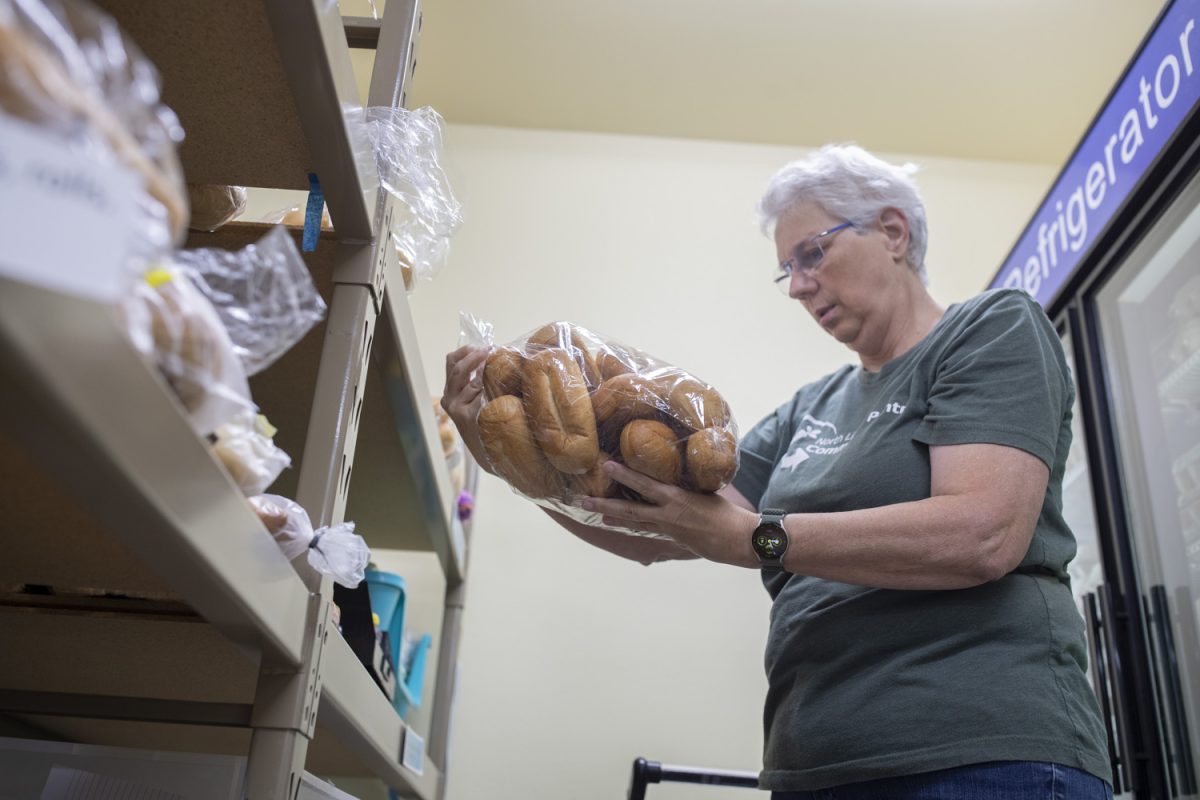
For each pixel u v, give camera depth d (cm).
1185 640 168
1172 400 178
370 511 182
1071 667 110
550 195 307
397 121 111
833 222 142
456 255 297
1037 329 121
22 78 40
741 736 242
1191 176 160
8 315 39
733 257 300
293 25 81
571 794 235
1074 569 216
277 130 94
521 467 103
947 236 305
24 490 68
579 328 111
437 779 210
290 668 84
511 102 308
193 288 59
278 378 119
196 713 85
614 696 245
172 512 54
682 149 315
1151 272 181
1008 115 300
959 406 115
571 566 258
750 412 279
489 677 246
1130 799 174
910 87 294
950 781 103
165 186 48
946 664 109
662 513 103
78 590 87
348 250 104
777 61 289
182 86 88
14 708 88
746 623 254
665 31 283
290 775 82
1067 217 197
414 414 140
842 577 107
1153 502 180
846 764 109
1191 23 153
